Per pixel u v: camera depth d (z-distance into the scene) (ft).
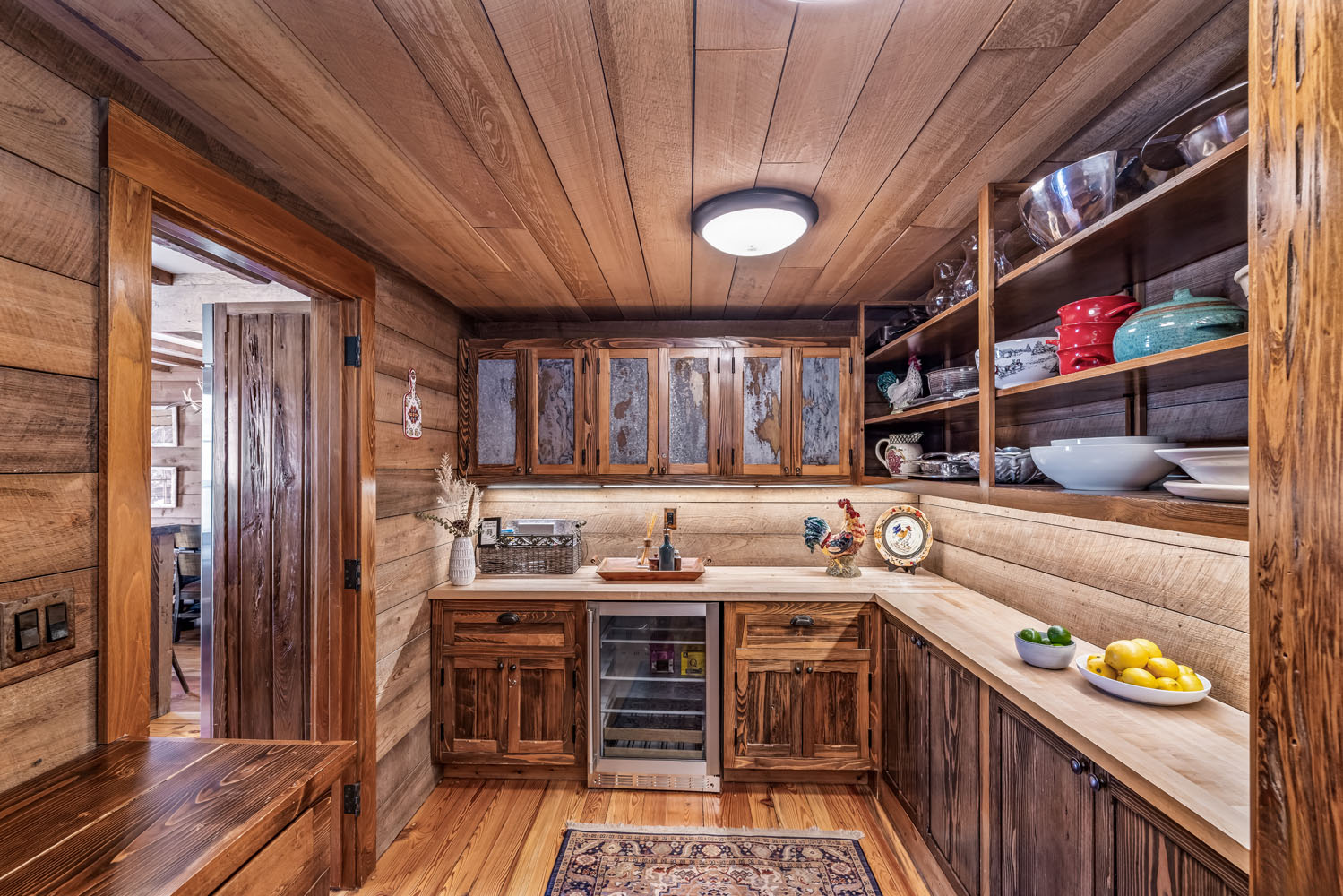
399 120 4.45
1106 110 4.31
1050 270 4.86
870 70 3.83
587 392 9.87
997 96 4.14
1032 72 3.85
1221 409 4.33
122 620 3.84
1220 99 3.37
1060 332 4.70
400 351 7.93
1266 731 2.19
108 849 2.71
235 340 7.29
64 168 3.60
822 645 8.59
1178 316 3.51
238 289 7.67
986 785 5.40
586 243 7.05
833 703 8.61
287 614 7.20
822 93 4.10
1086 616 6.17
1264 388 2.22
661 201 5.87
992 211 5.49
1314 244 2.03
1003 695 5.08
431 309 9.00
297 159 5.08
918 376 8.54
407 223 6.43
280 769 3.47
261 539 7.24
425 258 7.57
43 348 3.47
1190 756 3.67
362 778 6.75
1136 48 3.62
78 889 2.44
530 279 8.48
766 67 3.81
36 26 3.45
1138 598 5.48
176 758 3.59
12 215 3.33
